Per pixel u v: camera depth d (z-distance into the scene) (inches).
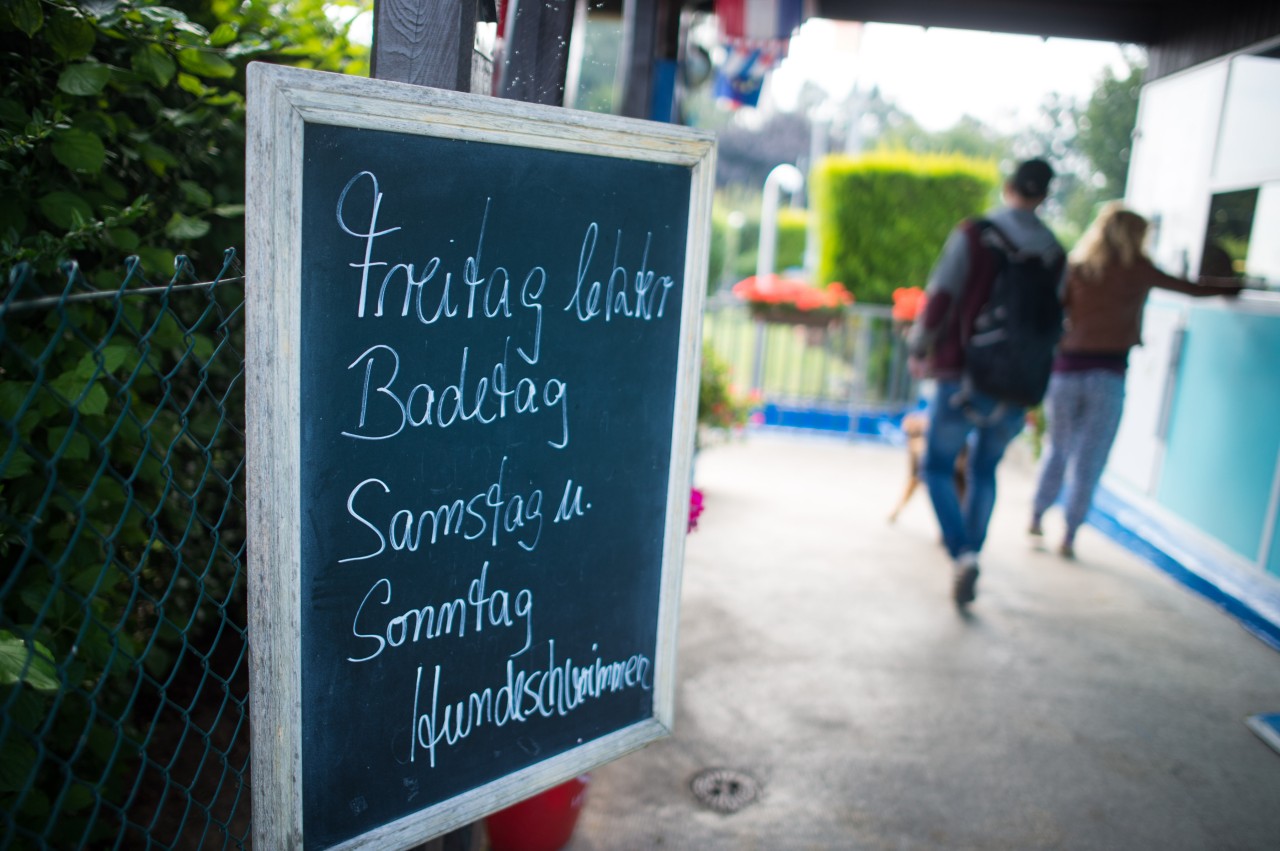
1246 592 163.2
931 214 363.9
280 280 49.5
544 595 66.7
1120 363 181.2
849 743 120.3
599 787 109.3
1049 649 150.6
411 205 54.8
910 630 156.5
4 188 66.5
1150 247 216.5
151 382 79.0
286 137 48.3
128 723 86.3
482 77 75.0
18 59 71.6
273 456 50.9
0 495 61.9
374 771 59.9
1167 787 112.4
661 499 72.4
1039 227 149.3
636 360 68.4
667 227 67.7
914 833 102.3
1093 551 200.1
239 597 110.3
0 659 47.6
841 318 304.3
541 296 62.1
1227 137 186.4
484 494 61.9
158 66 72.1
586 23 198.1
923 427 208.1
